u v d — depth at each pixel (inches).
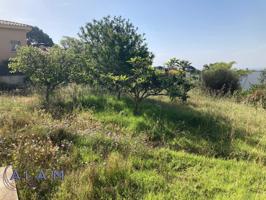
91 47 497.0
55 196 158.2
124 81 355.3
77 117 317.7
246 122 331.6
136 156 221.1
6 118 271.6
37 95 424.2
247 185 190.5
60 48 427.5
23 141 220.7
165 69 368.8
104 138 245.0
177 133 285.9
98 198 162.4
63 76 407.8
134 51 476.4
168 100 432.1
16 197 151.8
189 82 371.2
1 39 806.5
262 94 500.1
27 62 402.6
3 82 691.4
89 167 183.9
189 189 178.2
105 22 502.9
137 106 351.6
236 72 622.5
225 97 511.8
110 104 375.6
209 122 315.3
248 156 247.1
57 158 200.4
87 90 423.2
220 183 189.6
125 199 162.1
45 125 254.8
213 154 250.4
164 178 189.3
